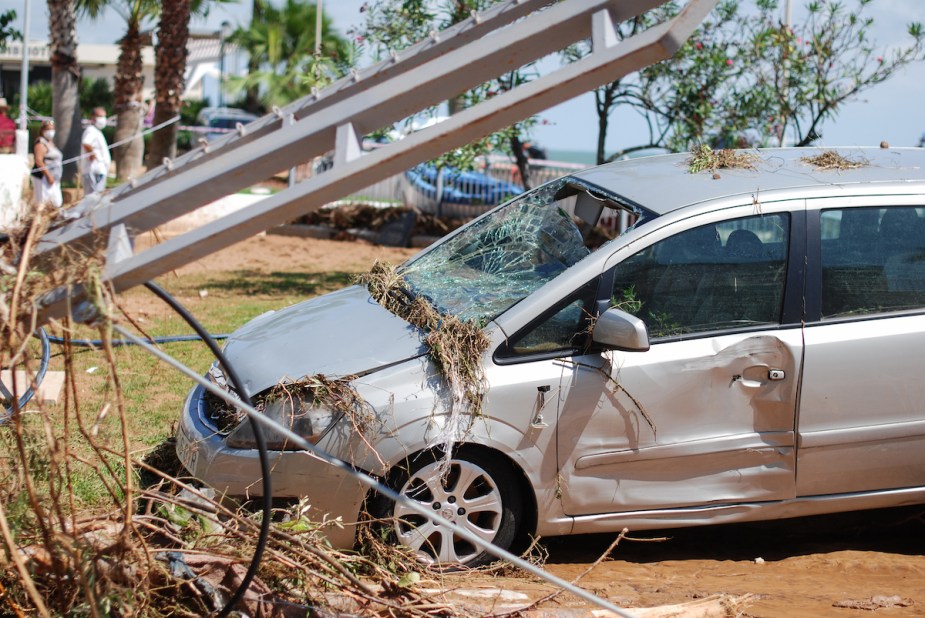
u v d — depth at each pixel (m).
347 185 2.79
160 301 11.10
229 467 4.26
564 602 3.96
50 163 15.10
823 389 4.58
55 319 2.88
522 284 4.86
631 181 5.20
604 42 2.76
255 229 2.83
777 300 4.62
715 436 4.54
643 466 4.51
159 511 3.80
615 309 4.38
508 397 4.32
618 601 4.02
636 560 4.90
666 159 5.67
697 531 5.41
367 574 4.12
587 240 5.88
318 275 14.11
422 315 4.64
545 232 5.26
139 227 2.91
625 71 2.75
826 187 4.79
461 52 2.85
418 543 4.32
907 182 4.87
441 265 5.34
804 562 4.82
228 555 3.60
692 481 4.57
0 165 14.06
